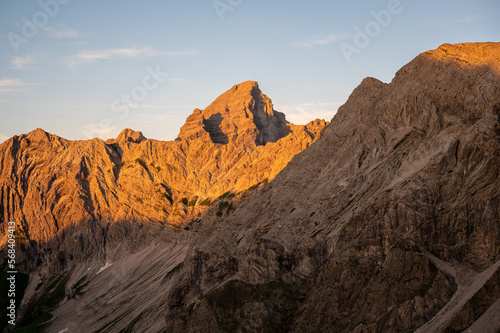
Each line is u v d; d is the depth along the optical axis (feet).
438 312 361.51
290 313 466.70
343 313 423.64
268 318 470.80
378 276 413.59
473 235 394.93
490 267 366.84
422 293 375.45
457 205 404.77
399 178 476.13
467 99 465.88
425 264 390.42
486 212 389.80
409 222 421.59
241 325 476.13
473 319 331.16
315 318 440.04
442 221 409.08
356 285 431.84
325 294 447.42
